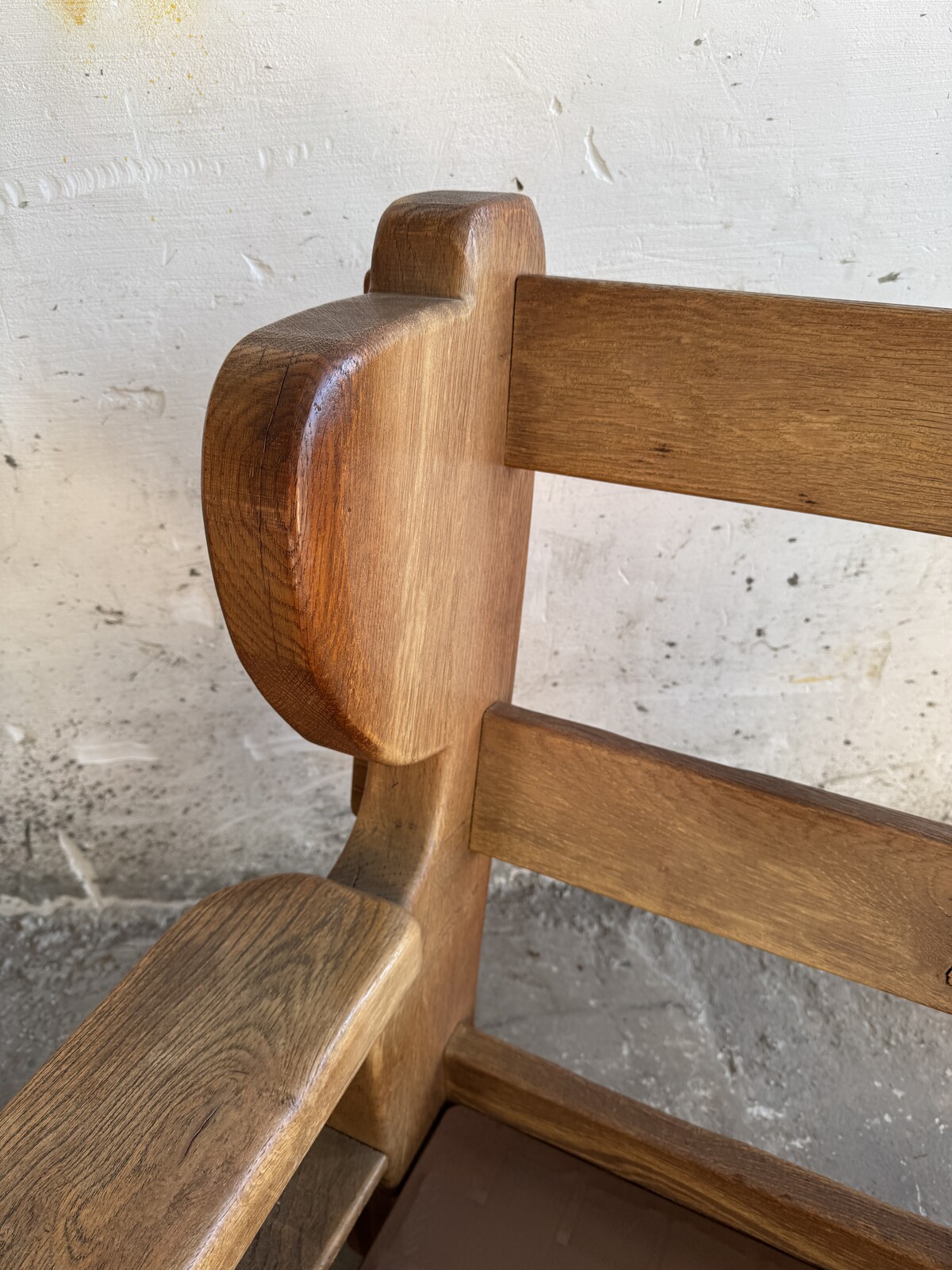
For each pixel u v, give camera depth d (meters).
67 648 1.03
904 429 0.44
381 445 0.39
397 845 0.58
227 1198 0.38
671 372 0.48
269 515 0.34
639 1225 0.61
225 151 0.78
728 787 0.54
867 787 1.19
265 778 1.15
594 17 0.73
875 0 0.72
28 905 1.22
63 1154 0.39
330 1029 0.44
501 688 0.61
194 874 1.23
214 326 0.86
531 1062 0.66
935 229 0.81
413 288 0.45
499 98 0.76
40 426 0.90
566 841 0.59
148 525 0.96
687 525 0.98
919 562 0.99
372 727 0.44
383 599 0.42
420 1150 0.68
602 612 1.05
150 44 0.74
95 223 0.81
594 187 0.80
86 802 1.15
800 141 0.78
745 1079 1.06
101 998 1.14
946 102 0.76
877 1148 1.00
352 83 0.76
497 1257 0.59
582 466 0.51
